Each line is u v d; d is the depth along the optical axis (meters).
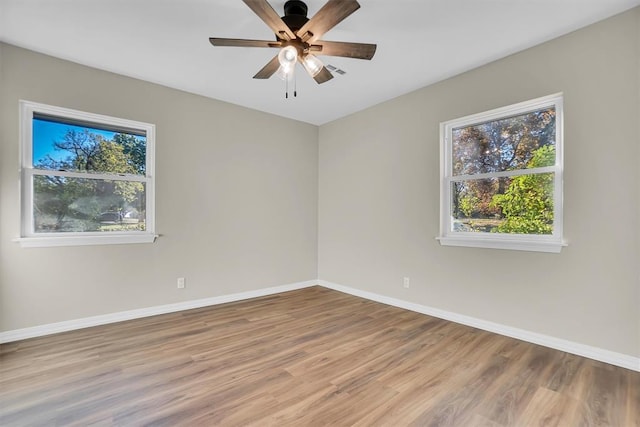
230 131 3.92
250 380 2.05
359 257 4.21
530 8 2.14
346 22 2.29
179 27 2.37
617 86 2.23
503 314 2.82
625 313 2.20
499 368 2.21
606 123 2.28
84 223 3.02
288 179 4.51
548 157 2.62
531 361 2.30
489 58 2.83
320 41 2.08
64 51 2.72
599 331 2.30
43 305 2.76
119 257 3.14
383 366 2.24
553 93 2.52
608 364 2.25
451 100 3.21
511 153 2.86
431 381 2.04
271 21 1.87
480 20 2.27
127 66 2.98
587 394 1.89
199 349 2.51
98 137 3.10
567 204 2.46
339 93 3.62
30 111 2.76
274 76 3.16
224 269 3.87
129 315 3.19
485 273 2.95
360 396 1.88
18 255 2.66
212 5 2.11
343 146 4.46
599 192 2.31
